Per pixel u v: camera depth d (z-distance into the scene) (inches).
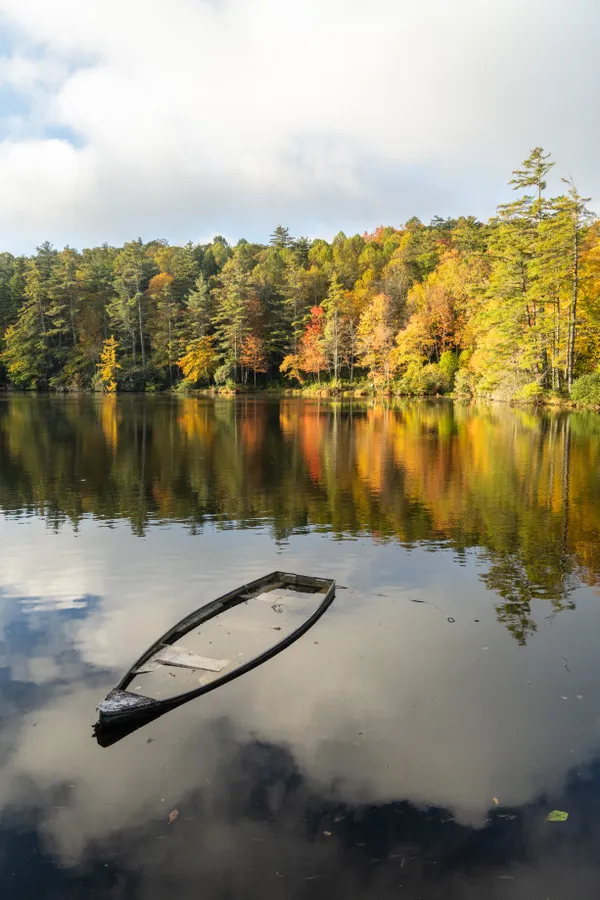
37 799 183.8
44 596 354.6
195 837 169.0
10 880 156.1
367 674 254.2
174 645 276.4
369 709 228.5
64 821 175.0
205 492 653.3
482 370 2134.6
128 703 221.5
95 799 183.0
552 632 299.1
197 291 3553.2
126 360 3282.5
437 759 200.5
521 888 152.9
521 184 1855.3
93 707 233.6
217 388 3068.4
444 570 394.6
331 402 2274.9
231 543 461.4
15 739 212.5
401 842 166.6
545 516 539.8
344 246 4692.4
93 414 1729.8
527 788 187.9
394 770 195.2
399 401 2279.8
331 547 448.8
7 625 313.4
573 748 207.0
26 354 3307.1
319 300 3619.6
